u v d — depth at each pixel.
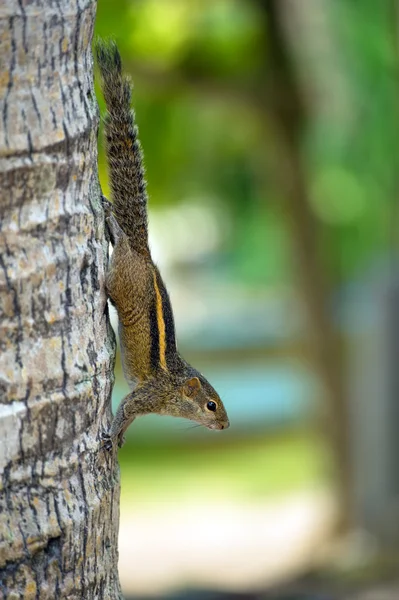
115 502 5.57
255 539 18.11
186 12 17.05
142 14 16.06
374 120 17.97
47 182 4.93
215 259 44.25
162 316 6.94
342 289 22.34
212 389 7.91
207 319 39.97
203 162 20.42
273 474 23.45
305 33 17.52
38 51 4.81
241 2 16.97
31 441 4.97
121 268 6.45
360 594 12.96
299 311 18.70
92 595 5.34
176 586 14.77
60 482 5.11
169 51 17.12
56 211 5.00
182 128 18.58
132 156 6.55
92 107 5.25
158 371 7.27
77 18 4.97
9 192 4.81
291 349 25.22
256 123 17.94
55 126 4.92
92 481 5.30
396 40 16.78
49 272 4.97
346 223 20.23
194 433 28.70
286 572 15.37
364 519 16.05
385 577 14.02
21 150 4.80
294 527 18.70
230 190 22.58
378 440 15.44
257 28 17.36
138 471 24.91
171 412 7.64
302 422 26.98
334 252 20.62
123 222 6.60
